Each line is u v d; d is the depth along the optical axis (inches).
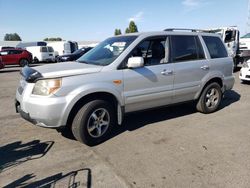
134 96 167.5
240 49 540.4
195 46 203.0
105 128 160.1
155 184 112.6
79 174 121.2
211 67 210.2
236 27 523.2
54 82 139.5
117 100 161.3
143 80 169.5
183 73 190.7
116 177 118.3
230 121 197.8
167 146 152.0
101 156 140.0
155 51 179.0
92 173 122.0
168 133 173.3
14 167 128.0
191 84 198.1
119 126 188.2
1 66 619.5
